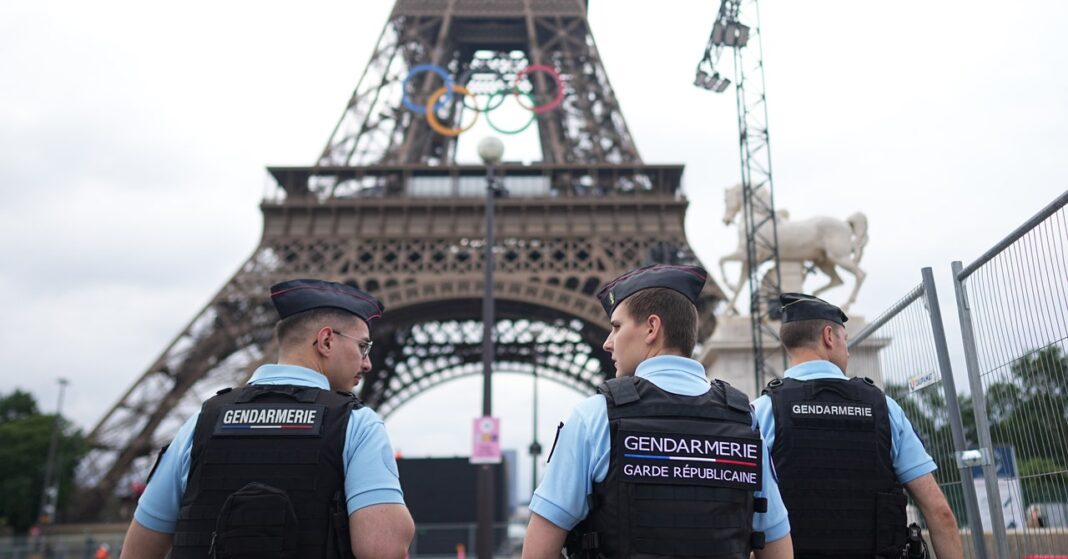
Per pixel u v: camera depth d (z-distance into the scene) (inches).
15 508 3464.6
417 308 2726.4
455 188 2847.0
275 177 2827.3
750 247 1421.0
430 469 2573.8
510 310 2923.2
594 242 2655.0
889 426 285.9
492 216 1362.0
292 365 241.0
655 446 201.9
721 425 209.3
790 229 1290.6
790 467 276.4
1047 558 302.0
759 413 288.2
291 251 2623.0
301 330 246.5
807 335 305.9
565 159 3053.6
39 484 3543.3
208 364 2455.7
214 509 209.8
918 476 283.6
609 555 199.2
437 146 3430.1
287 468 211.5
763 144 1889.8
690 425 205.9
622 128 2992.1
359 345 253.8
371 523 210.5
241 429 216.4
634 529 196.5
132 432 2415.1
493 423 1263.5
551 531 204.1
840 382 288.0
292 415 218.7
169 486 224.7
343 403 225.9
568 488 204.8
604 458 203.0
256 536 199.2
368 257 2701.8
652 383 215.3
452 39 3479.3
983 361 352.8
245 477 211.0
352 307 254.4
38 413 4242.1
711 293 2319.1
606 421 207.0
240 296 2513.5
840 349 308.7
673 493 198.4
